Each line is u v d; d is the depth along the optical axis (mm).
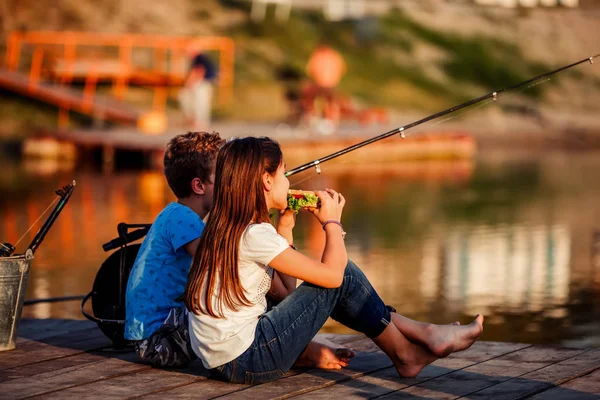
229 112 28016
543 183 19719
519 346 4602
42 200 15531
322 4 37000
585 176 21250
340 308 3945
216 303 3787
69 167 21562
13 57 27109
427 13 40531
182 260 4164
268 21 34656
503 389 3852
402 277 9391
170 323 4141
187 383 3961
